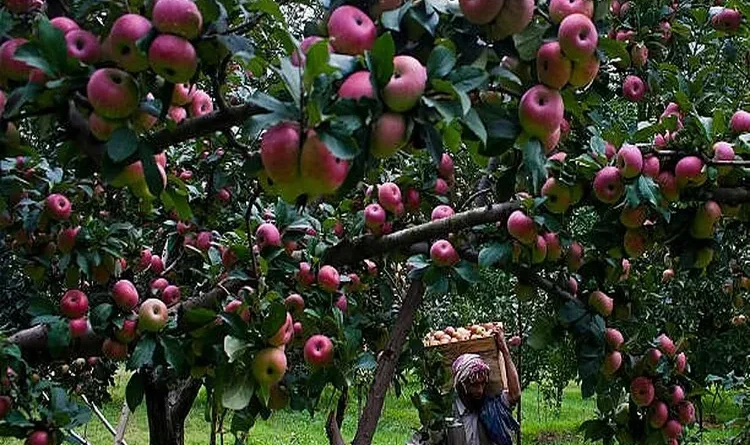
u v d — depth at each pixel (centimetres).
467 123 113
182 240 276
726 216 216
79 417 199
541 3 135
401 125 112
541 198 210
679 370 249
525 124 132
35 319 194
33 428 192
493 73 128
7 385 193
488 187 273
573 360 358
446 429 323
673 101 253
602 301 242
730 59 297
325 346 212
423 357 326
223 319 177
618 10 272
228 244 236
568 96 146
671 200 194
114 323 190
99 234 216
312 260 223
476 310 481
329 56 106
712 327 420
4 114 121
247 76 264
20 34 137
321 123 106
